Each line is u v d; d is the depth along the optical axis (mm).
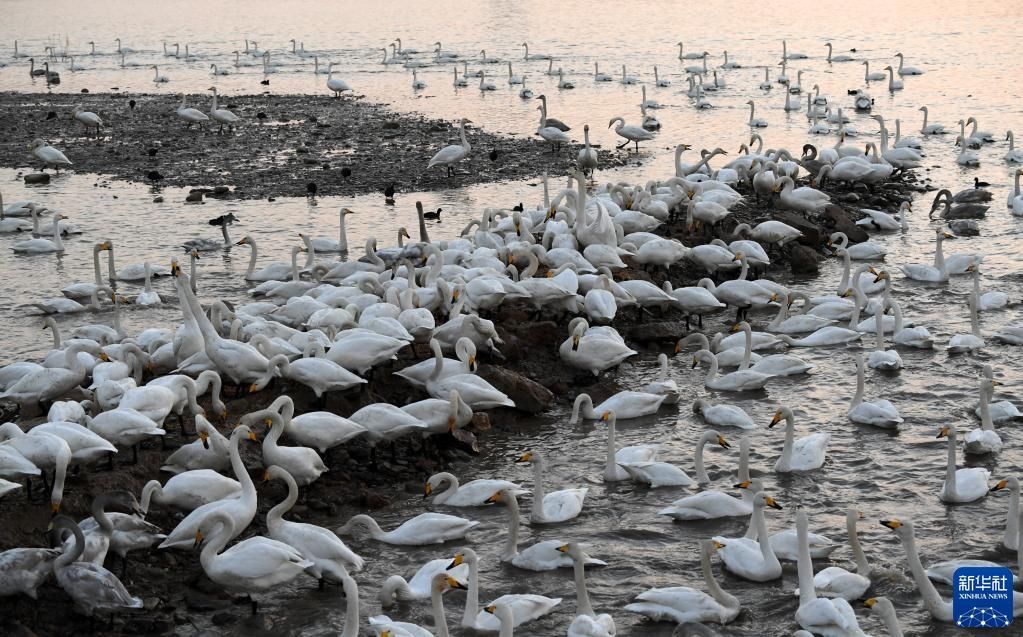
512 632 13484
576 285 25438
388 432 18781
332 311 23812
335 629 14594
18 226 38656
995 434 19797
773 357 23922
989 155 48406
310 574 15875
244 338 22938
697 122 58656
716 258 29672
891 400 22406
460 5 130500
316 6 133000
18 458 15734
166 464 17844
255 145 52781
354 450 19688
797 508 17891
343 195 42469
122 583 15250
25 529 16000
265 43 100125
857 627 13625
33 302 30156
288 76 80250
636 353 23766
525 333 24672
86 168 48688
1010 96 62406
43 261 34375
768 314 28484
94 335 25391
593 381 23594
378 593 15438
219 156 50344
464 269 27172
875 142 51938
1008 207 39188
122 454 18562
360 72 81688
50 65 88625
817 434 19797
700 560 16266
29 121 60781
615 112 62156
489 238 30188
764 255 30328
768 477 18969
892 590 15328
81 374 20375
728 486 18672
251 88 74000
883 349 24578
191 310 21547
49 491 16812
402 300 24375
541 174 45688
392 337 22094
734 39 93875
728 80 72875
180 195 43000
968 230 35781
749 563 15594
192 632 14484
